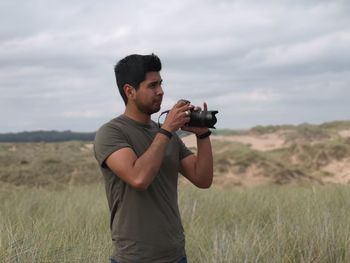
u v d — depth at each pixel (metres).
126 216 3.31
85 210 9.82
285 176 31.47
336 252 5.96
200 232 7.48
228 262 5.63
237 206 10.73
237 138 55.09
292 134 50.88
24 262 5.30
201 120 3.38
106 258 5.80
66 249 5.86
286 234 6.67
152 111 3.38
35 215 9.51
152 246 3.28
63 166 29.45
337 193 11.91
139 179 3.12
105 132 3.33
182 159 3.62
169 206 3.37
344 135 49.16
